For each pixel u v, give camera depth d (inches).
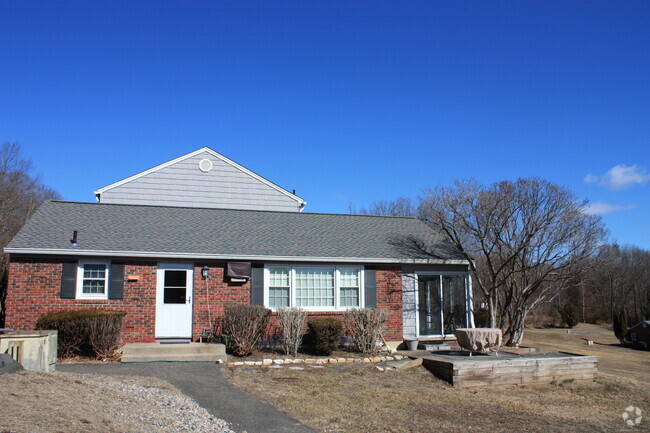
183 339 624.1
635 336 1283.2
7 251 573.0
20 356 383.6
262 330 604.4
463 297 755.4
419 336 716.0
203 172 989.2
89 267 612.4
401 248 751.7
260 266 661.9
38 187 1660.9
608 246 793.6
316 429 329.1
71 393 313.3
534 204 802.8
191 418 321.4
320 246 714.8
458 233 815.7
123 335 604.7
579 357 584.1
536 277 813.2
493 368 529.0
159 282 628.7
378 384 486.9
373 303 701.9
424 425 362.3
